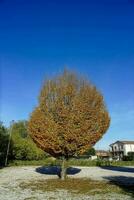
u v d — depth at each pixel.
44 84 28.67
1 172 43.19
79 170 45.28
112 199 17.67
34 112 28.53
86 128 27.06
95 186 23.84
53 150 27.55
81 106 27.20
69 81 28.09
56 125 27.22
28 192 21.36
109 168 51.22
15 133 73.62
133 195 19.08
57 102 27.53
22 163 64.31
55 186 24.27
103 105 28.52
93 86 28.38
